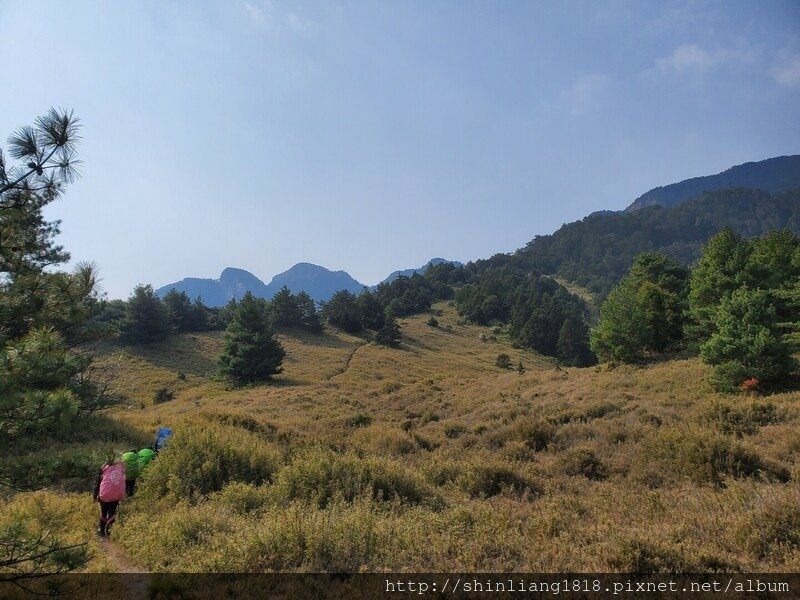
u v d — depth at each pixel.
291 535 6.44
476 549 6.25
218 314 86.44
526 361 84.44
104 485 7.91
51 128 4.27
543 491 10.40
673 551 5.70
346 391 42.25
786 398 18.44
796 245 35.94
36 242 4.94
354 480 9.93
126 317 65.19
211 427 15.87
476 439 17.58
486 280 156.75
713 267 34.12
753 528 6.18
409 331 100.00
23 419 4.02
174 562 6.22
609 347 36.19
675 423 15.51
